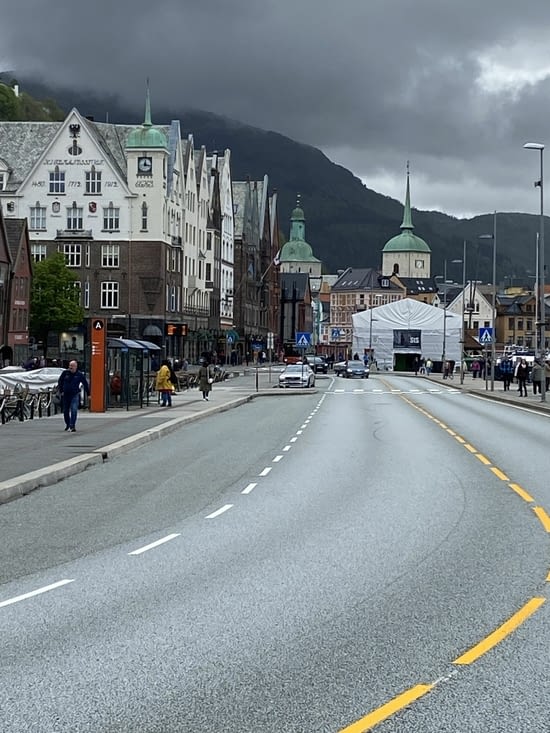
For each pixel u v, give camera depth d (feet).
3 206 290.35
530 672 24.08
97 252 287.28
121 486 61.87
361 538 43.06
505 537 42.88
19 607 31.45
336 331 513.04
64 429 100.48
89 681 23.61
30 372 125.49
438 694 22.47
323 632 27.94
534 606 30.71
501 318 577.43
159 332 285.02
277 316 531.09
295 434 100.48
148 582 34.96
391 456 77.46
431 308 385.29
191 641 27.14
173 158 302.25
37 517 49.96
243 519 48.70
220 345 380.99
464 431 102.58
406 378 313.53
